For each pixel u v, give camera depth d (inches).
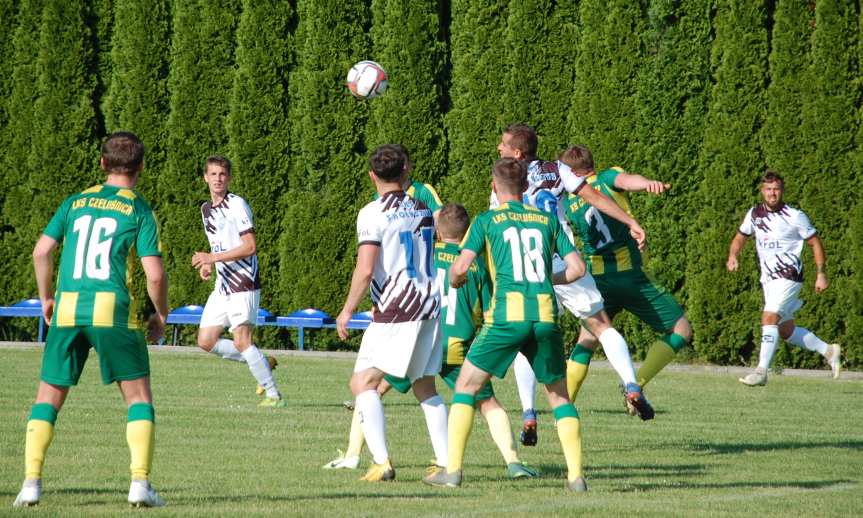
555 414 995.9
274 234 2719.0
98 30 2805.1
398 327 1005.2
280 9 2709.2
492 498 927.0
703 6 2448.3
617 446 1325.0
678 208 2475.4
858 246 2348.7
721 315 2440.9
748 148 2418.8
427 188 1274.6
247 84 2701.8
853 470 1143.0
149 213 885.8
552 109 2564.0
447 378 1182.3
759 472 1127.0
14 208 2800.2
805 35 2394.2
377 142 2672.2
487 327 987.9
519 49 2576.3
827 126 2372.0
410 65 2650.1
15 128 2795.3
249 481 1002.1
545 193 1307.8
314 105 2687.0
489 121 2600.9
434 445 1057.5
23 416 1414.9
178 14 2738.7
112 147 893.2
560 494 956.6
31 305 2701.8
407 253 1008.9
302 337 2677.2
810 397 1921.8
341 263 2694.4
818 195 2377.0
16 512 803.4
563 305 1306.6
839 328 2383.1
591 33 2516.0
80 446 1192.2
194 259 1630.2
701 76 2458.2
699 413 1680.6
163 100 2760.8
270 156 2704.2
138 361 864.3
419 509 861.8
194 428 1371.8
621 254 1327.5
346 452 1169.4
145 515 803.4
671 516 847.1
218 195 1695.4
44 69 2775.6
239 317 1669.5
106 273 856.9
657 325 1343.5
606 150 2493.8
